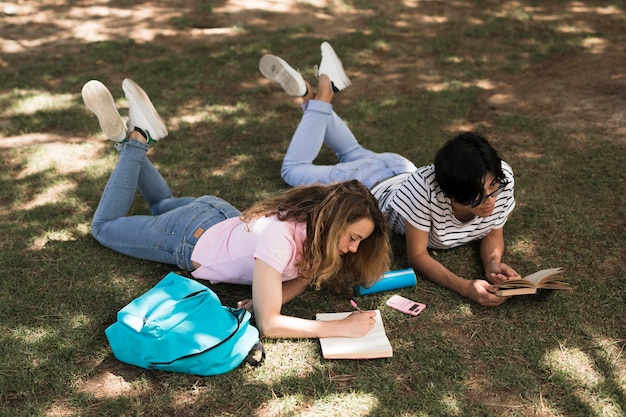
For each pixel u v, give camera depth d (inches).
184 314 113.1
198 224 137.8
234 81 260.4
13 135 214.7
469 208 125.1
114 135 146.2
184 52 293.4
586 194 173.8
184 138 212.2
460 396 110.3
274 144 207.9
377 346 119.3
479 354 119.7
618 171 184.2
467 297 135.3
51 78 264.7
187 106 237.1
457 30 320.5
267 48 296.8
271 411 107.5
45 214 167.8
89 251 151.9
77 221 164.9
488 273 139.7
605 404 108.3
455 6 362.6
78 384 112.9
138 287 139.5
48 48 298.7
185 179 186.4
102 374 115.3
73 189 180.5
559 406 108.1
